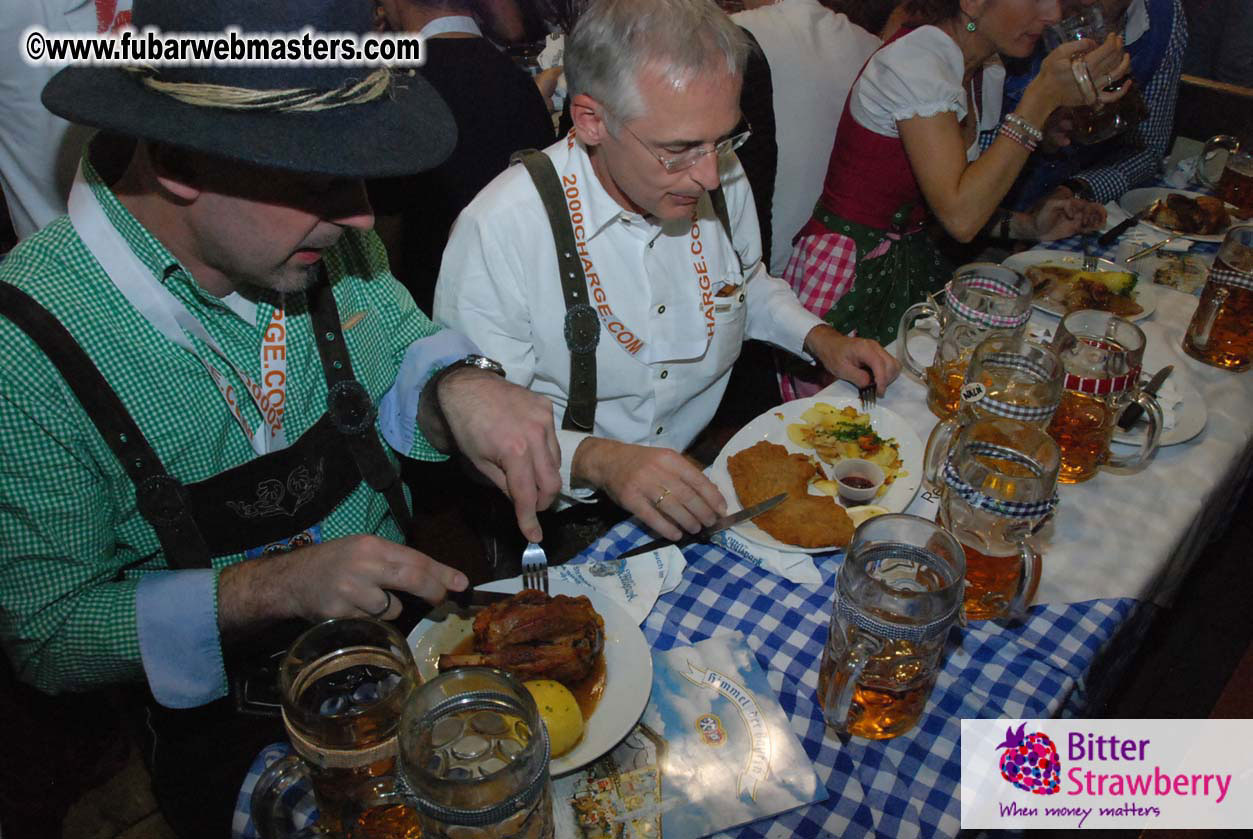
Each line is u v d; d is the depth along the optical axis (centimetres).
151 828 182
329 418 129
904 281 225
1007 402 119
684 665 104
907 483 129
